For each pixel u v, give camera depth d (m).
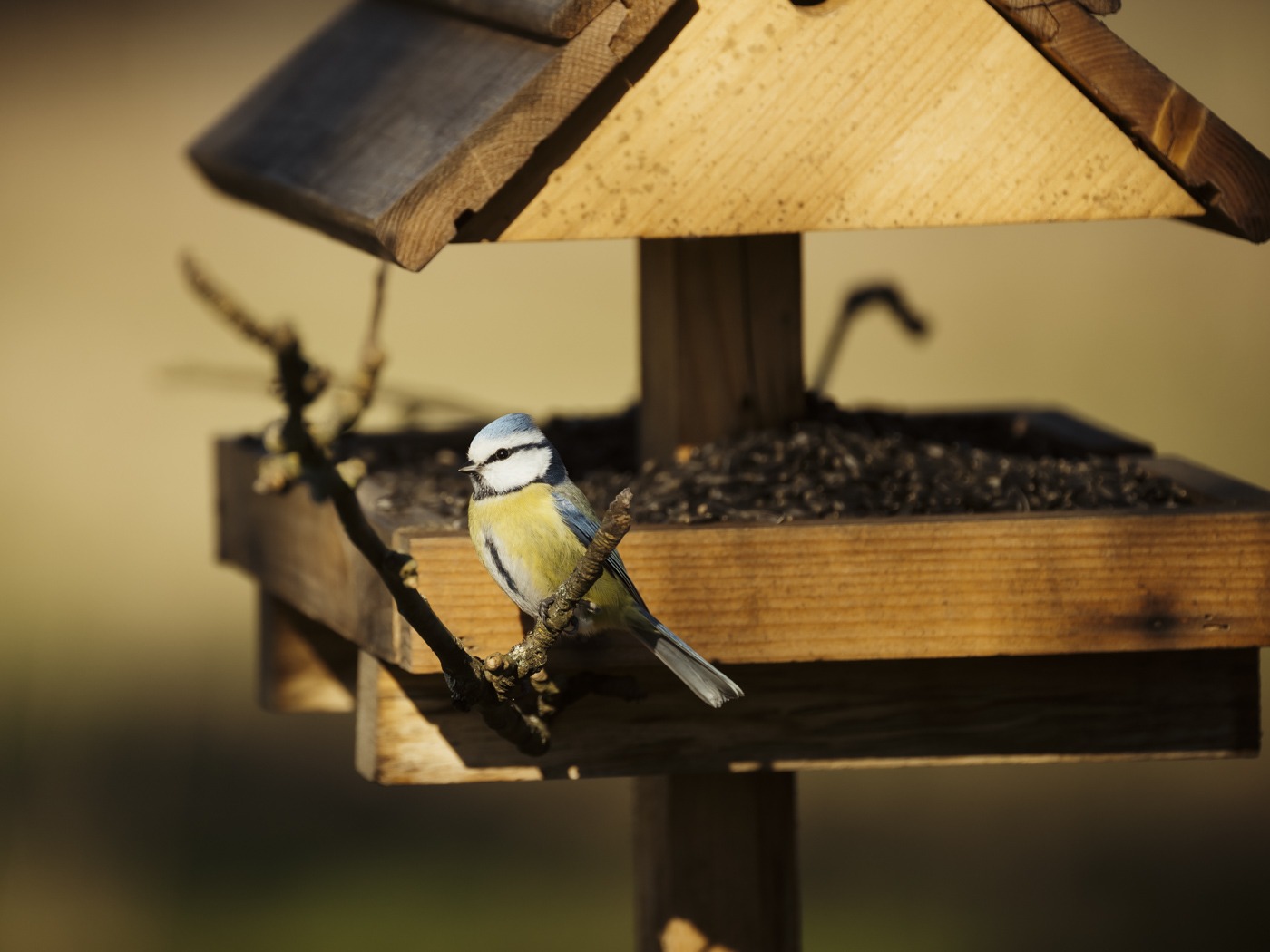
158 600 16.84
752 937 7.84
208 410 18.09
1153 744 7.07
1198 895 14.27
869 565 6.55
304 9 23.12
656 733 6.90
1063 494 7.45
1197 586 6.63
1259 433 15.78
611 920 13.77
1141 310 17.28
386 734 6.82
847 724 6.98
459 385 16.77
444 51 7.92
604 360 17.45
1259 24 18.22
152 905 14.07
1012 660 7.03
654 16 6.34
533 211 6.47
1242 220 6.67
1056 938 13.64
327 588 7.55
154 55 22.06
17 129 21.05
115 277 19.19
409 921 13.78
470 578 6.57
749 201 6.62
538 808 16.05
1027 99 6.69
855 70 6.62
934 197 6.71
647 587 6.52
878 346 17.05
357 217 6.68
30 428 17.75
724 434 8.09
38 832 15.05
